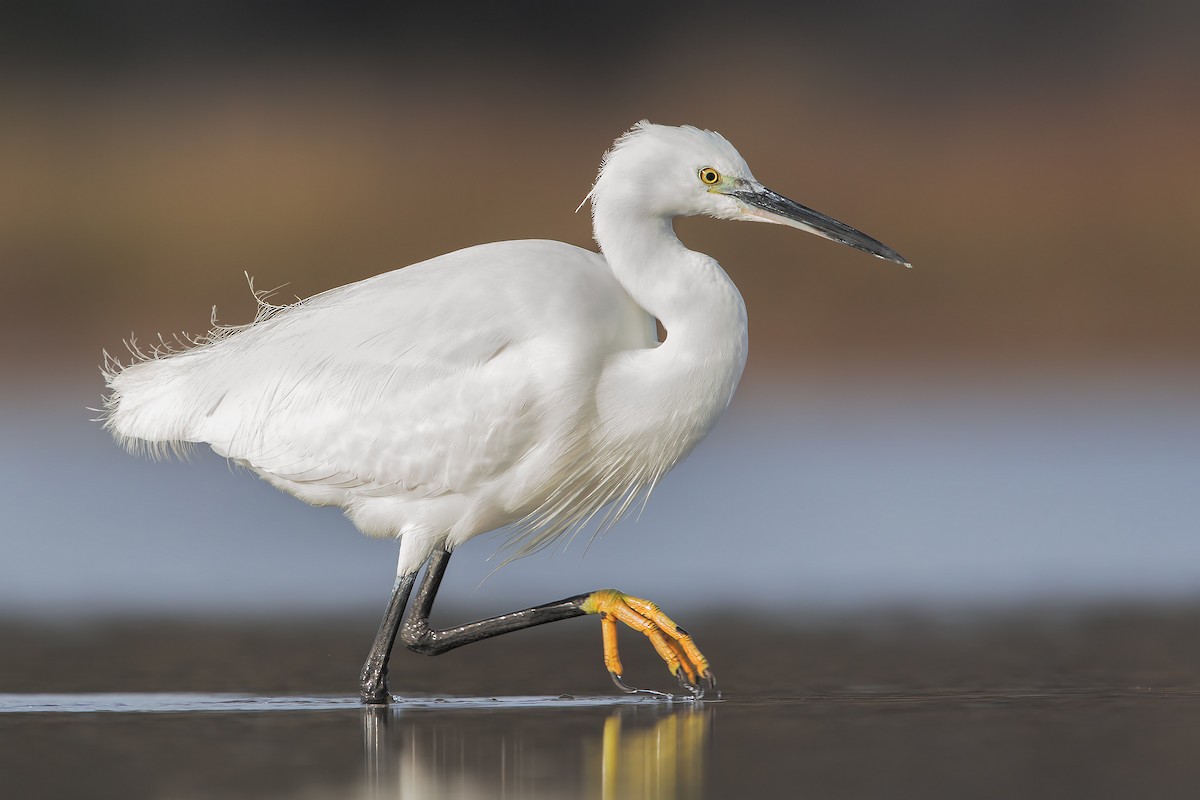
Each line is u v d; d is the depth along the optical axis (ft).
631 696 32.76
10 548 50.44
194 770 25.23
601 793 23.52
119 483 59.77
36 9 110.73
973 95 109.40
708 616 41.34
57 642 38.52
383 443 32.99
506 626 33.86
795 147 104.42
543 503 34.32
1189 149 102.27
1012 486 59.62
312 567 49.32
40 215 97.66
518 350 32.45
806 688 32.45
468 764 25.64
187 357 35.96
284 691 33.37
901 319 93.25
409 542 34.04
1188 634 38.11
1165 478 60.39
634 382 32.65
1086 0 112.57
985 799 22.81
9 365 87.20
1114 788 23.40
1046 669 34.12
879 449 67.51
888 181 101.96
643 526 53.62
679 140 33.22
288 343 34.09
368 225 97.35
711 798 23.00
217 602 44.14
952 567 47.93
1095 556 49.47
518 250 33.58
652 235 33.19
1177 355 90.79
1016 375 86.58
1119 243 98.17
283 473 33.96
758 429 72.64
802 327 92.17
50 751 26.76
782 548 50.93
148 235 96.73
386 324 33.19
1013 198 100.32
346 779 24.62
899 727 28.12
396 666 36.65
